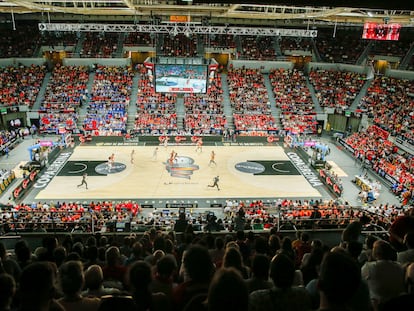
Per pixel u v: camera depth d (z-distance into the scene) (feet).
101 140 150.41
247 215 79.51
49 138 151.94
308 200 104.17
